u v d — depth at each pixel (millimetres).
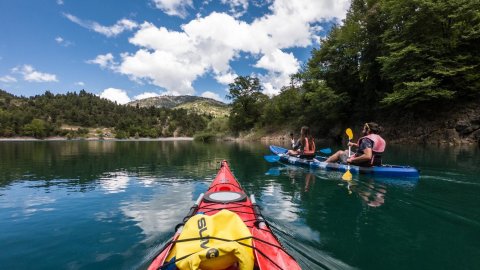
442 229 4160
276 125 40250
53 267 3305
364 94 26953
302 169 9766
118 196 6539
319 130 31266
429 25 20203
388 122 23625
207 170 10508
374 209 5109
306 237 3869
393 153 13781
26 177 9102
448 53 19969
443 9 18844
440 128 19812
